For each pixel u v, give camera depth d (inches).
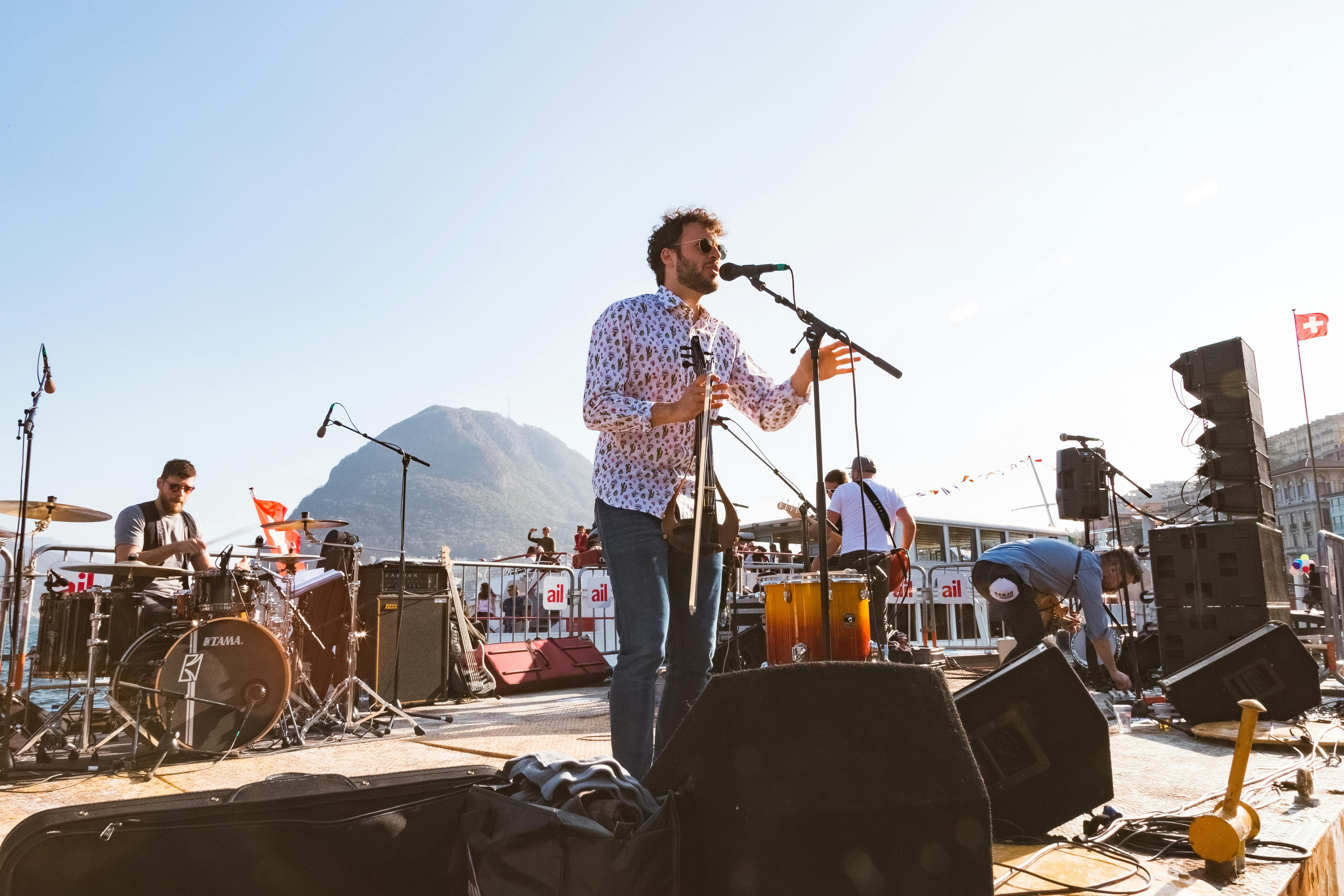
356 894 59.7
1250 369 251.3
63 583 217.3
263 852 57.3
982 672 323.9
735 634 263.4
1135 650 279.0
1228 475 245.1
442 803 64.9
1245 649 160.6
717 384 98.9
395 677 251.4
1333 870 92.3
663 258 117.1
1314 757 133.9
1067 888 73.0
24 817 113.7
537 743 161.8
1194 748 147.2
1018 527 584.4
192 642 162.2
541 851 56.4
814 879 50.6
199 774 145.6
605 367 105.6
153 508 209.2
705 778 55.9
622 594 104.2
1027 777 87.7
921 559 549.3
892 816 52.7
